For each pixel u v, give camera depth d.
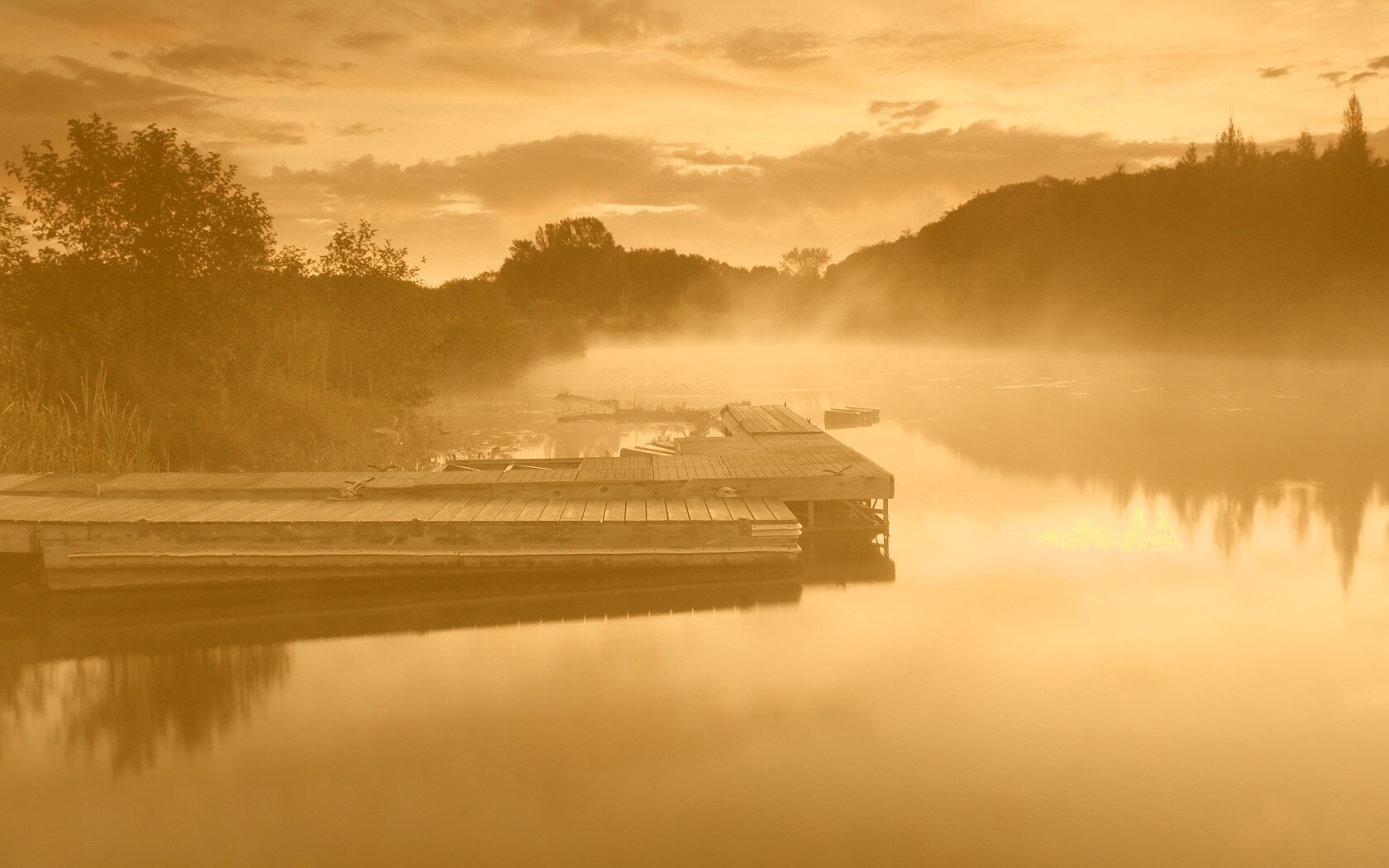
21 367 15.81
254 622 9.30
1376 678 7.63
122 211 17.14
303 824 5.71
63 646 8.70
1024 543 12.16
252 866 5.30
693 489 12.11
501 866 5.27
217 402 17.52
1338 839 5.41
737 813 5.77
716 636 8.86
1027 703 7.24
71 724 7.11
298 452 17.84
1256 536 12.34
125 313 17.08
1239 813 5.70
